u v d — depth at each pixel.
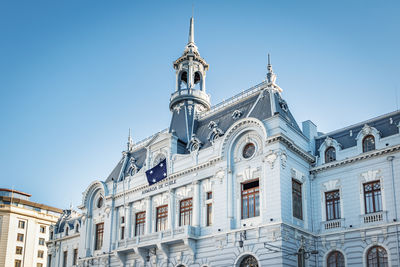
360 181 39.16
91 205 58.53
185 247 43.81
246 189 41.34
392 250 35.25
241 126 42.47
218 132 46.50
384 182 37.56
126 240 49.12
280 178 38.47
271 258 36.56
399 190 36.38
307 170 42.84
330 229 39.91
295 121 46.31
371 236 36.84
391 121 39.41
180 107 56.06
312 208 41.81
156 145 51.78
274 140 39.69
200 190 45.19
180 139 50.41
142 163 55.47
